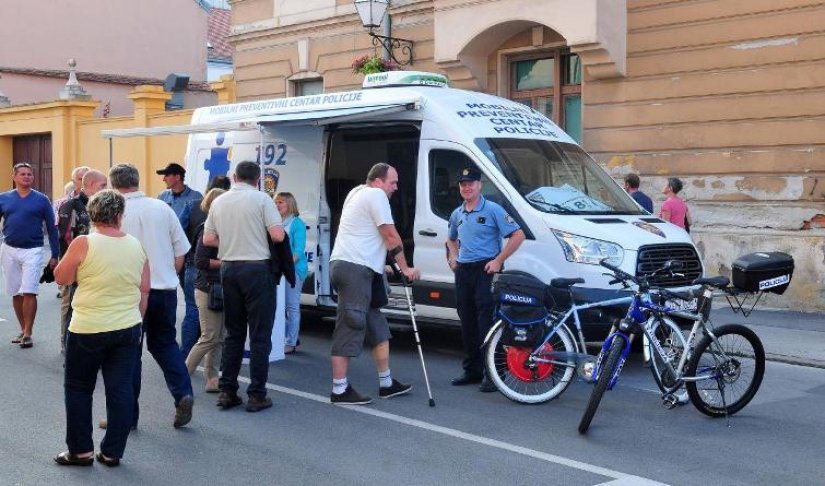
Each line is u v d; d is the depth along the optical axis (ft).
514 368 25.77
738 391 24.91
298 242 32.53
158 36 107.24
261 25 64.59
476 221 27.53
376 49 57.21
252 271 24.80
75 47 101.35
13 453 21.43
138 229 22.81
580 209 30.68
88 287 19.74
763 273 24.53
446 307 31.53
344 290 25.57
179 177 31.17
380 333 26.45
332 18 59.67
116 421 20.30
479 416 24.66
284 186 36.50
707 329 24.06
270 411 25.21
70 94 83.71
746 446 22.06
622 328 23.52
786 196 41.22
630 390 27.66
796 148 40.86
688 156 44.16
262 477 19.77
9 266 34.30
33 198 34.37
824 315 39.78
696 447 21.93
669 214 40.91
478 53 51.26
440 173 31.91
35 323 39.78
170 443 22.24
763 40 41.50
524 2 46.93
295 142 36.29
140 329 20.53
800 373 30.32
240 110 39.11
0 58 96.53
